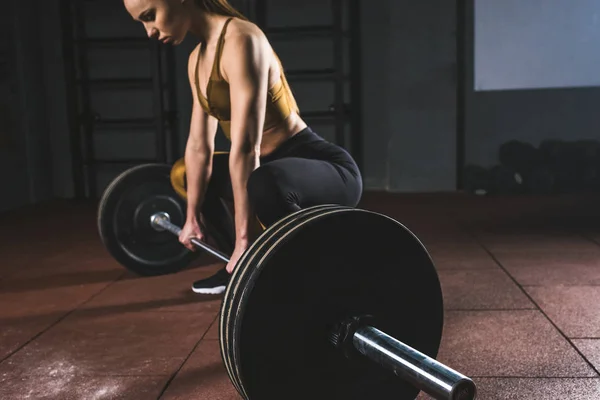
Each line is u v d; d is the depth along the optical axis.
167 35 1.73
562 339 1.75
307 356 1.04
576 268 2.62
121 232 2.54
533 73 5.24
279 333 1.01
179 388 1.50
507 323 1.91
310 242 0.99
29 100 5.47
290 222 1.03
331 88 5.58
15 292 2.50
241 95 1.66
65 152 5.81
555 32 5.17
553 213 4.15
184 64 5.59
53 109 5.76
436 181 5.42
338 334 1.03
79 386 1.53
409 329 1.12
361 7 5.44
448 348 1.70
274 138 1.90
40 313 2.19
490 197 5.01
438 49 5.26
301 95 5.62
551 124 5.28
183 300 2.29
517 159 5.17
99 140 5.79
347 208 1.05
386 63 5.47
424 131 5.37
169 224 2.48
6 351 1.80
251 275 0.97
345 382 1.08
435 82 5.30
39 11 5.63
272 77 1.78
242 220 1.68
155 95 5.33
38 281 2.68
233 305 0.99
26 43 5.43
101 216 2.48
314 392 1.06
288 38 5.55
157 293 2.40
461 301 2.17
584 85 5.20
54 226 4.25
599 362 1.58
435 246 3.17
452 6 5.20
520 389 1.43
